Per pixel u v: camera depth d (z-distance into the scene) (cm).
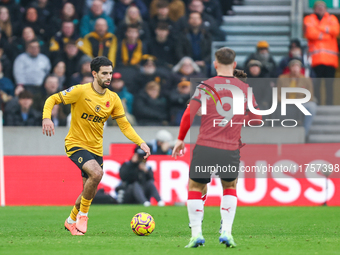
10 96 4572
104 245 1647
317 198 3666
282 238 1908
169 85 4597
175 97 4500
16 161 3803
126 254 1427
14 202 3778
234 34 5412
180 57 4831
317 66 4778
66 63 4659
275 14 5466
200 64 4747
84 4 5000
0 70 4650
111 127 4231
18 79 4606
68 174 3794
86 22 4903
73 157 2055
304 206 3597
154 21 5041
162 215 2981
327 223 2580
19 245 1655
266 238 1908
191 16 4844
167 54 4900
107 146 4219
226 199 1537
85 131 2077
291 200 3662
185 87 4491
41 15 4947
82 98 2042
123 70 4653
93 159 2033
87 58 4584
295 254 1430
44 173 3794
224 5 5444
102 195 3722
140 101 4484
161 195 3722
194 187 1550
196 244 1545
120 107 2147
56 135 4212
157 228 2355
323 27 4791
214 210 3312
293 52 4622
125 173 3706
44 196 3784
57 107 4356
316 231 2223
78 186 3794
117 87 4428
